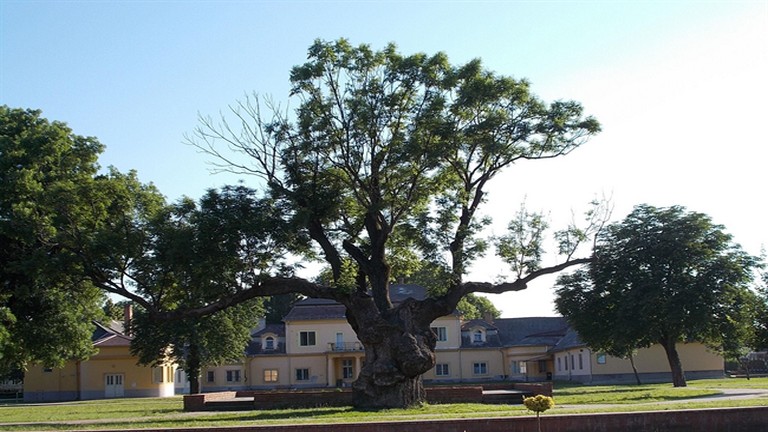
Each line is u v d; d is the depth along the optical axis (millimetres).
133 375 75000
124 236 32531
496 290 34344
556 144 35656
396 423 21750
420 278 43500
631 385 61750
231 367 83500
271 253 33531
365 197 34938
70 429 25141
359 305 34031
